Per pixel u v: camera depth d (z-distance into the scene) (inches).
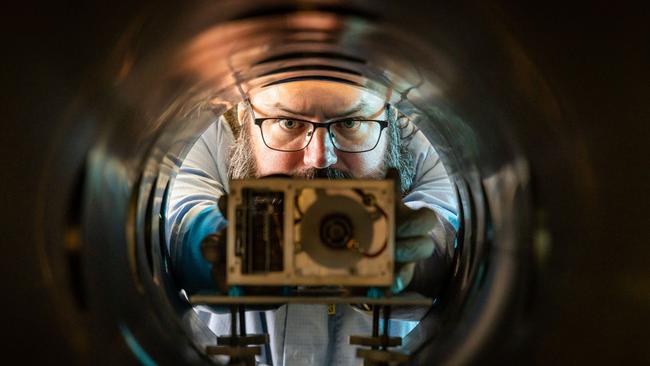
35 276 61.0
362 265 66.0
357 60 81.4
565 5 65.3
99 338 63.5
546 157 67.7
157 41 65.9
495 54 66.9
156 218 88.2
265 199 69.0
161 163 87.4
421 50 71.6
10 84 61.8
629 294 66.3
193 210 99.0
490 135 73.0
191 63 73.4
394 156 120.6
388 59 77.3
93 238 66.1
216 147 131.1
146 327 74.1
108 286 67.7
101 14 62.7
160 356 72.9
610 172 66.5
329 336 115.9
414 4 67.5
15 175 61.6
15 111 61.9
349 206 65.8
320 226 65.7
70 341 61.2
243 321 86.7
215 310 97.4
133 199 77.5
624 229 66.5
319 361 115.2
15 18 61.6
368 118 113.6
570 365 65.0
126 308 70.8
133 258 76.8
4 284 60.3
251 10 68.4
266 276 66.1
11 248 60.7
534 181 68.7
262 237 67.1
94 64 62.7
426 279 92.4
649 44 66.6
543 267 67.5
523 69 66.4
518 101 68.0
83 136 64.0
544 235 67.7
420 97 84.5
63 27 62.0
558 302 66.0
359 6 68.5
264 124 114.6
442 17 67.2
